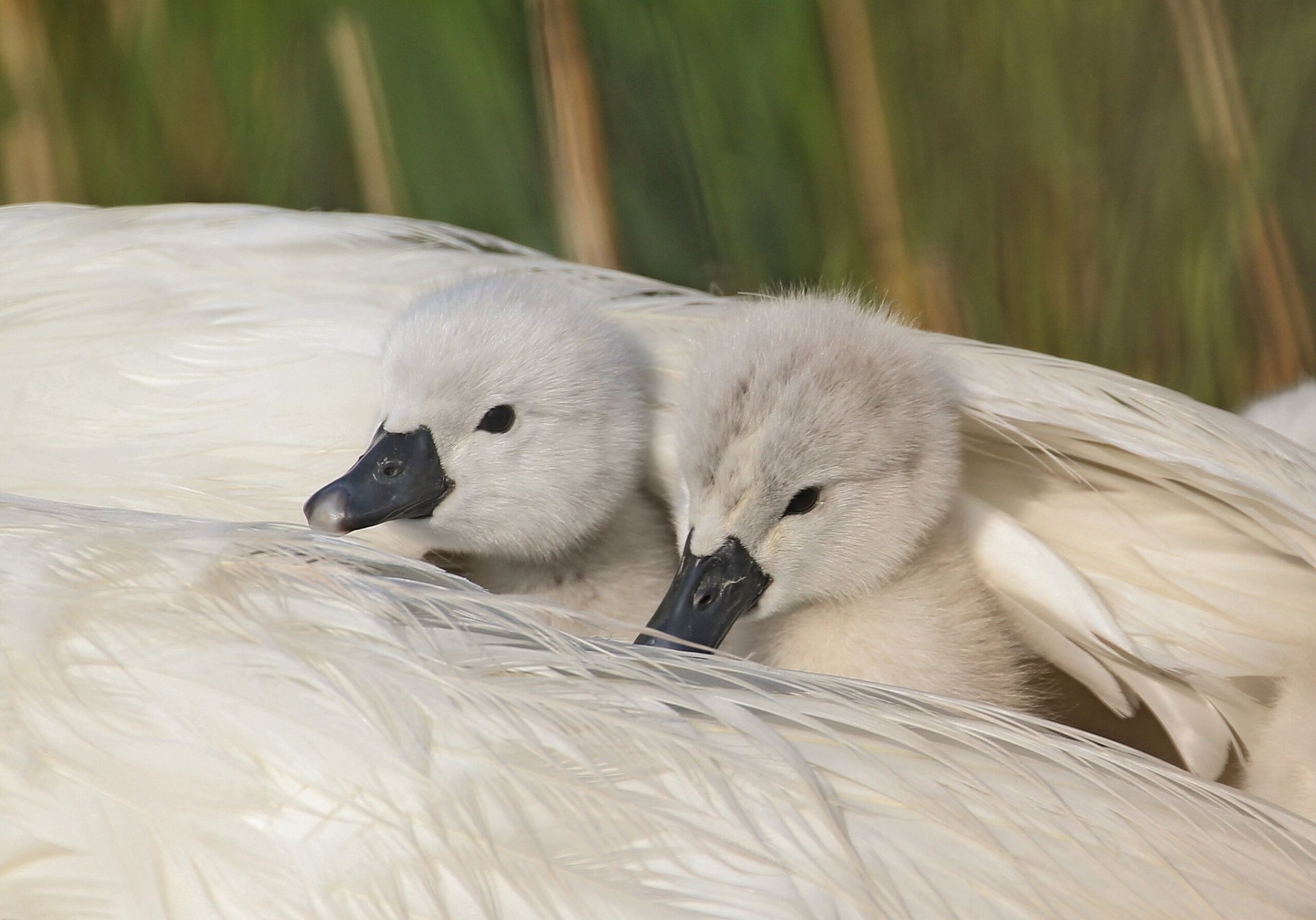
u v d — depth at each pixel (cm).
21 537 387
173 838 384
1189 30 412
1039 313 413
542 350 396
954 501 396
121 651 385
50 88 414
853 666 396
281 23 413
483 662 386
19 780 384
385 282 400
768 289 409
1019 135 412
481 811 384
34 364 397
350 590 386
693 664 387
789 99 412
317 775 384
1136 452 393
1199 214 413
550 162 412
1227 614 394
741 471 395
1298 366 413
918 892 384
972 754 386
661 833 384
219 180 414
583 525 397
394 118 413
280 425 396
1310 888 386
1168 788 387
